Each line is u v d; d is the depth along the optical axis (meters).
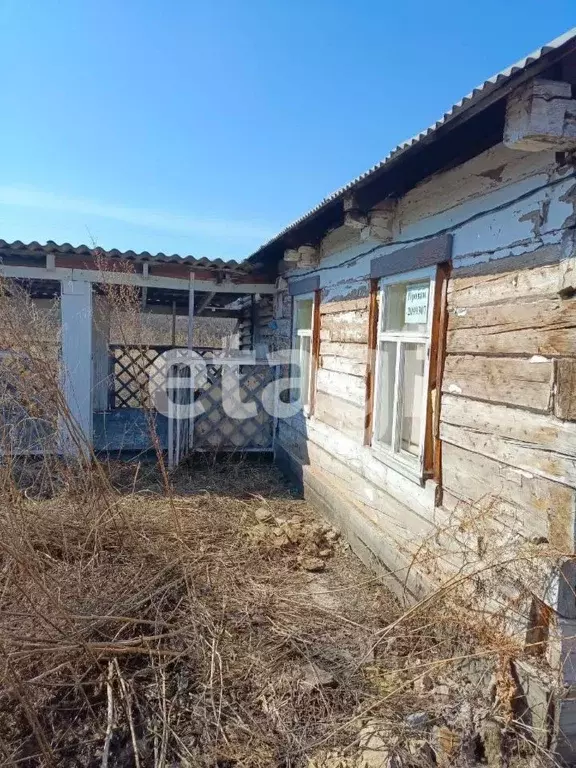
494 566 2.48
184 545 4.17
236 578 3.88
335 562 4.34
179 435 6.93
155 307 10.27
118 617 2.91
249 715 2.53
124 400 9.65
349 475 4.90
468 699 2.52
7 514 3.54
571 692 2.27
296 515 5.41
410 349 3.97
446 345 3.28
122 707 2.54
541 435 2.43
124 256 6.84
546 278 2.42
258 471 7.05
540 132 2.15
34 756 2.22
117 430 8.24
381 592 3.79
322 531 4.85
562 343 2.31
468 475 3.03
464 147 2.96
